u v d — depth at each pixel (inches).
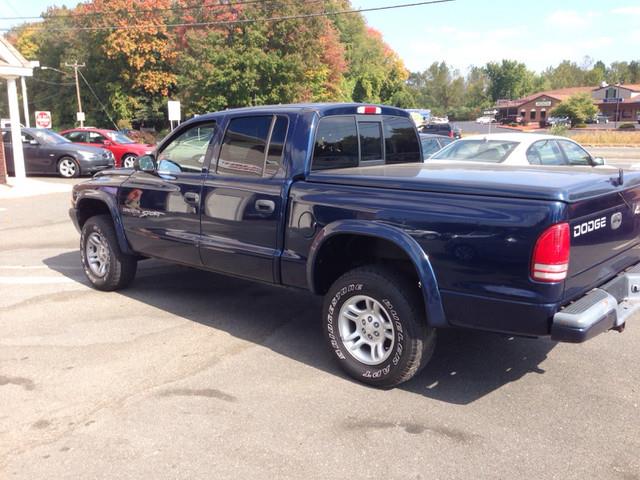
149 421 141.8
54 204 523.5
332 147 184.5
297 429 138.1
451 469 122.4
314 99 1881.2
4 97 2618.1
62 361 177.0
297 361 178.2
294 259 174.1
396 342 152.6
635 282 159.5
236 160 191.8
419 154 227.0
